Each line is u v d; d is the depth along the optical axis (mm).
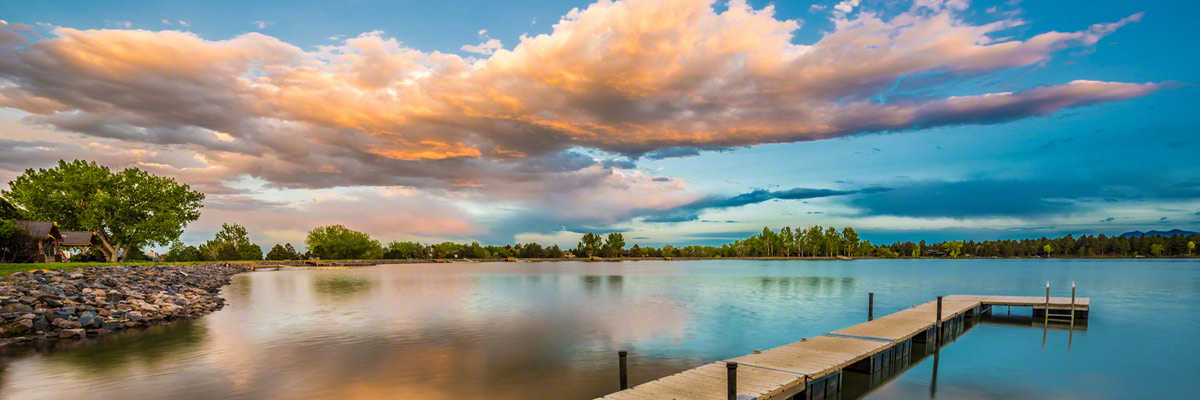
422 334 29766
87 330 29438
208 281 67500
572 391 18734
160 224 91125
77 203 88125
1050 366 23312
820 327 32844
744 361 19203
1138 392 19516
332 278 87125
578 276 96375
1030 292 60281
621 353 16906
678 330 31469
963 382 20719
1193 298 52625
